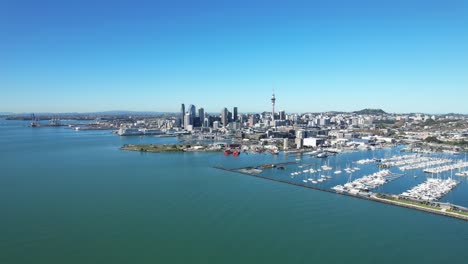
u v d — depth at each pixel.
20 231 139.25
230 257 119.12
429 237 136.25
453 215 158.62
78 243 128.62
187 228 143.75
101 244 127.94
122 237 134.12
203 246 127.00
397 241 132.62
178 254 120.94
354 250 124.94
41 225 145.75
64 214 159.88
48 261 115.00
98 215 158.50
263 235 137.38
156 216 157.75
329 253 122.50
